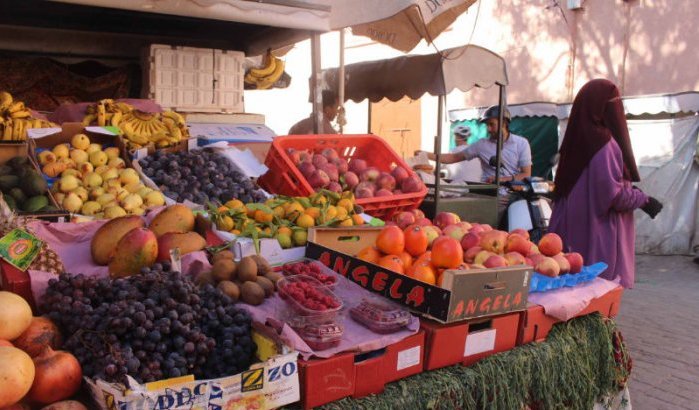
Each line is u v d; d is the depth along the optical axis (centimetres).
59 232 306
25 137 425
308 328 237
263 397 213
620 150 487
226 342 223
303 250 338
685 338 596
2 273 262
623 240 491
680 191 998
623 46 1145
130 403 189
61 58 754
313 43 602
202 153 463
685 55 1062
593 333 346
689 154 989
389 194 473
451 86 573
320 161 478
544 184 719
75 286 230
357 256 326
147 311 211
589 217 489
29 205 355
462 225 389
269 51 756
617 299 366
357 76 716
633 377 501
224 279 266
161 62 623
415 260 328
